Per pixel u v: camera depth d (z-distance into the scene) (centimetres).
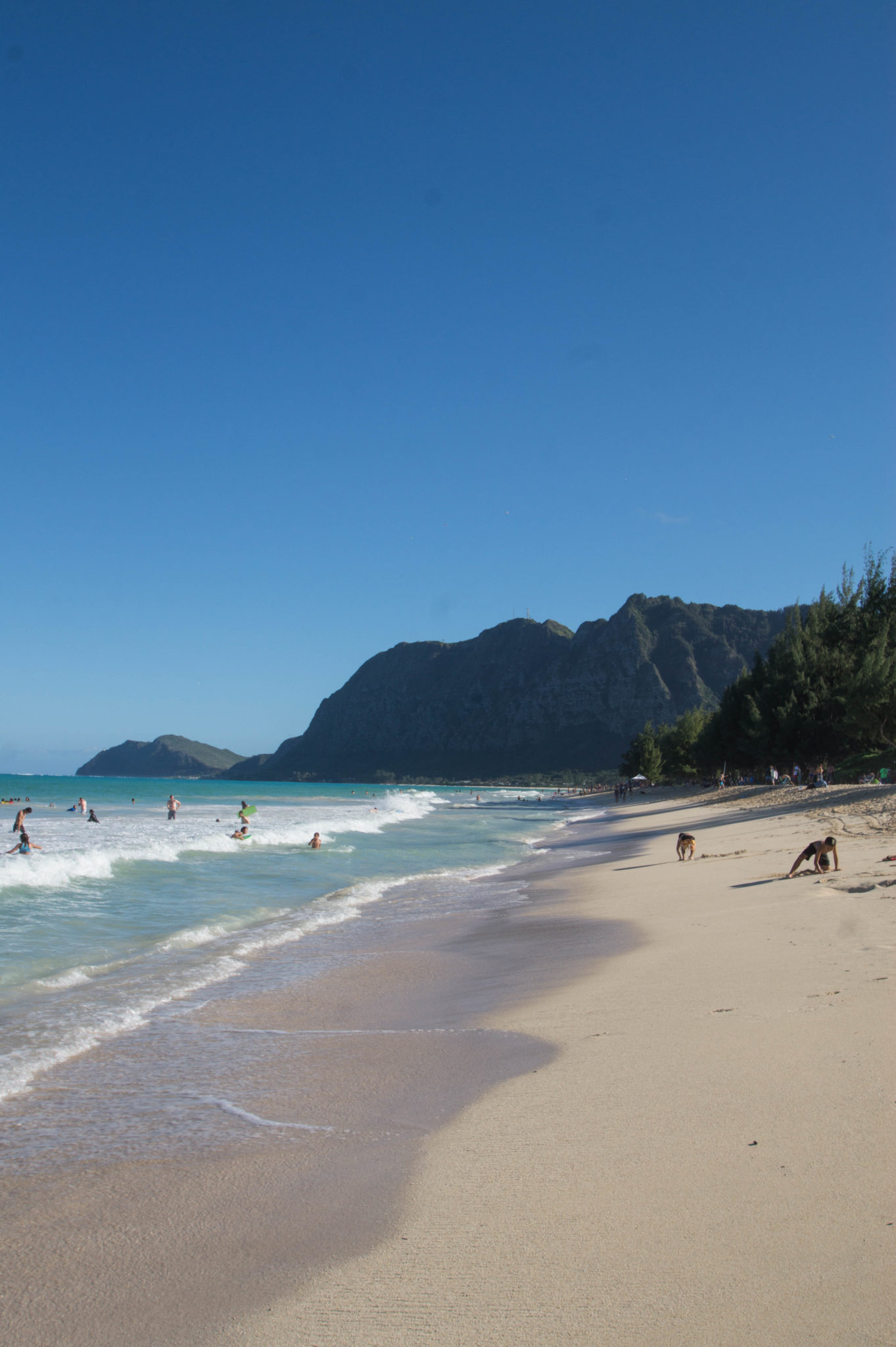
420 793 15838
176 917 1548
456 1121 539
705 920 1214
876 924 1005
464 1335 307
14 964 1134
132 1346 320
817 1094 504
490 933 1340
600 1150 462
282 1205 439
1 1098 638
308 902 1777
